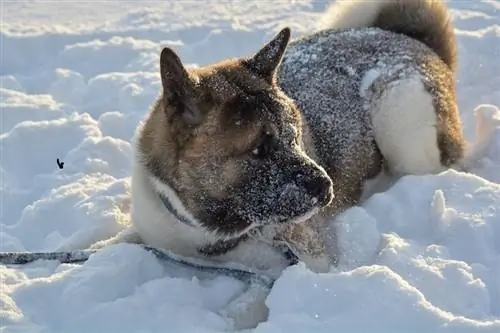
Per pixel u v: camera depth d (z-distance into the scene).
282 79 2.21
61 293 1.87
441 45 2.43
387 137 2.23
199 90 1.90
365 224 2.01
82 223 2.19
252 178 1.90
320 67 2.24
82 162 2.44
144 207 2.00
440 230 2.01
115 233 2.17
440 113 2.25
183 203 1.94
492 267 1.92
